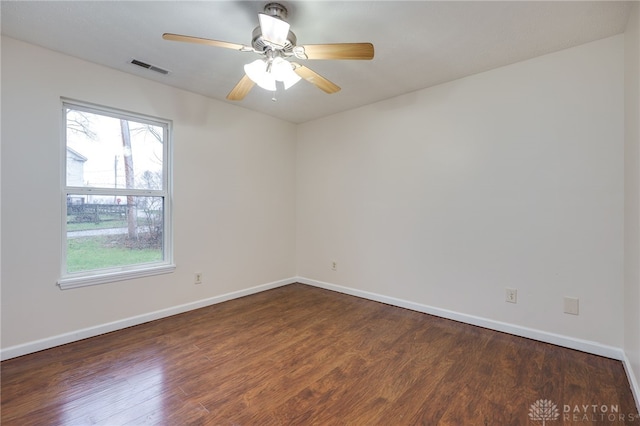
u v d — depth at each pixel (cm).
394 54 241
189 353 229
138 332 266
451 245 293
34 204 229
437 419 159
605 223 219
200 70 271
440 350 233
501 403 171
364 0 177
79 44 228
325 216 403
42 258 233
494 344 242
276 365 212
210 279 338
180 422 157
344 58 189
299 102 348
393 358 222
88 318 255
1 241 216
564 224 235
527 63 249
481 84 273
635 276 176
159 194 304
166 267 302
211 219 338
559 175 237
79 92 249
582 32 210
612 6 182
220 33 214
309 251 424
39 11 189
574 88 229
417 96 314
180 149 311
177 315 307
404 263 328
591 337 225
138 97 282
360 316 305
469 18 194
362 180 363
